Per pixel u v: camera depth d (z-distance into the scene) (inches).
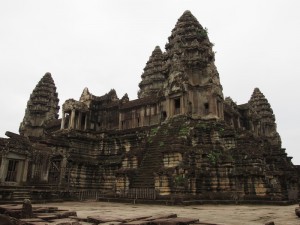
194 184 1183.6
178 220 456.8
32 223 430.3
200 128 1432.1
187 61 1715.1
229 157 1275.8
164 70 1786.4
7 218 434.0
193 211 789.9
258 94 2974.9
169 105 1649.9
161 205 1031.0
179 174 1136.2
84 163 1690.5
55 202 1165.7
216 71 1708.9
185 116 1547.7
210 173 1262.3
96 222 501.0
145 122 1854.1
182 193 1109.1
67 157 1505.9
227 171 1258.0
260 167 1200.8
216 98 1628.9
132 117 1942.7
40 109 2662.4
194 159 1255.5
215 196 1150.3
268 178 1219.2
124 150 1706.4
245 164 1237.1
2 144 1101.1
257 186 1173.7
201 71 1704.0
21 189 1070.4
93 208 874.8
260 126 2514.8
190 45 1748.3
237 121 2183.8
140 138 1638.8
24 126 2620.6
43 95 2726.4
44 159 1273.4
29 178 1198.9
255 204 1111.6
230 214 707.4
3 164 1088.2
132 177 1312.7
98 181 1710.1
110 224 462.6
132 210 802.8
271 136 2800.2
